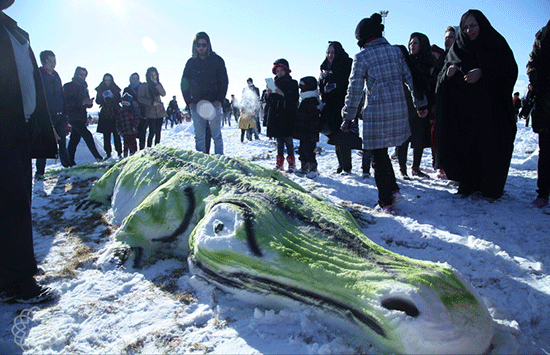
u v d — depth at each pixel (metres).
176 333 2.36
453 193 5.34
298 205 2.90
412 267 2.24
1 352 2.26
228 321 2.43
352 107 4.56
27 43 3.04
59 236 4.22
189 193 3.59
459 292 2.11
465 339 1.92
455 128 4.92
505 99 4.62
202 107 6.81
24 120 2.75
